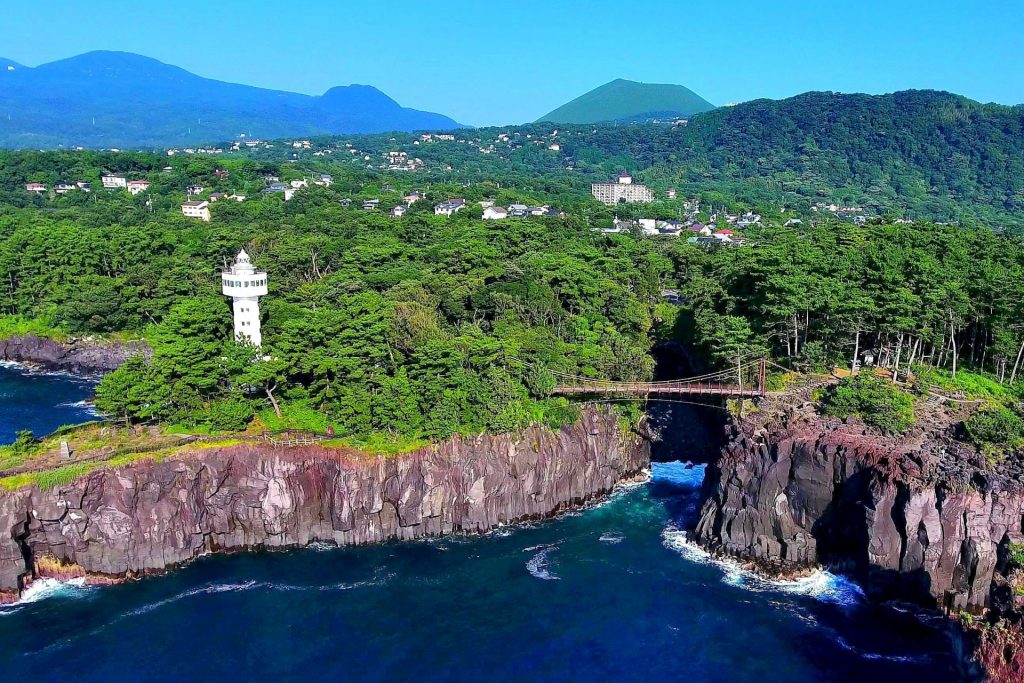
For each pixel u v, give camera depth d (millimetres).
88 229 195500
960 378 106938
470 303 136000
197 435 96125
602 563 91312
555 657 74250
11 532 81438
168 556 88562
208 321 112875
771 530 91625
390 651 74562
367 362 107625
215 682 69750
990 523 79562
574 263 152375
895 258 125062
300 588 85062
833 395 101188
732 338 112438
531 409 104875
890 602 82562
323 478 94250
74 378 152750
